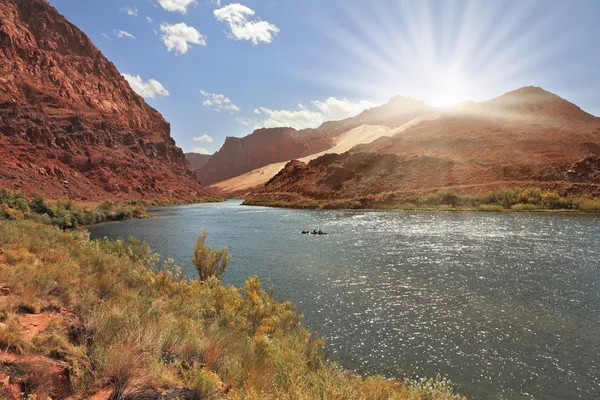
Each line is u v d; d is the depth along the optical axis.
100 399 3.06
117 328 4.39
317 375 5.24
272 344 6.32
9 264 7.30
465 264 18.09
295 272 17.19
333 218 47.97
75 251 10.68
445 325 10.37
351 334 9.84
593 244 22.88
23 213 34.34
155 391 3.40
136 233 34.59
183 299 8.48
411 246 23.84
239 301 9.44
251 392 3.67
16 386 2.84
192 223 45.06
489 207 51.59
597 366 7.95
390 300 12.70
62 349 3.64
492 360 8.30
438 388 6.25
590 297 12.55
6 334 3.43
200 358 4.80
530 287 13.88
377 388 5.14
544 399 6.79
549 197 51.25
